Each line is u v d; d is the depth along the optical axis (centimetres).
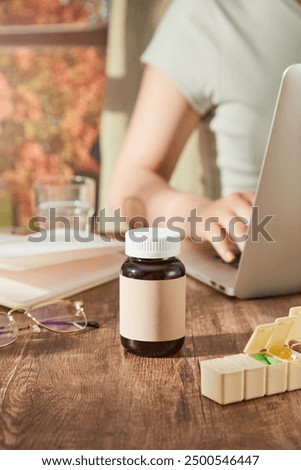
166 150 181
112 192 173
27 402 65
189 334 84
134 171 171
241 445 56
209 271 107
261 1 183
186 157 187
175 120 181
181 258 114
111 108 194
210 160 188
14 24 195
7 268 91
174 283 75
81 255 97
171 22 186
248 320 89
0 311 91
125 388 68
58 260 95
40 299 91
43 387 68
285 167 88
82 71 194
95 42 193
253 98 184
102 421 61
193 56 183
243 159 187
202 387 66
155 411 63
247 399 65
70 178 143
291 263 97
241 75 184
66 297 98
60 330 85
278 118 85
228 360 67
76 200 138
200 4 184
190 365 74
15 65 197
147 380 70
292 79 84
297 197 91
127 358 76
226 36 183
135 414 62
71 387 68
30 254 92
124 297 76
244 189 188
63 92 197
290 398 66
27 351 78
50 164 201
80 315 87
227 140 187
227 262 111
